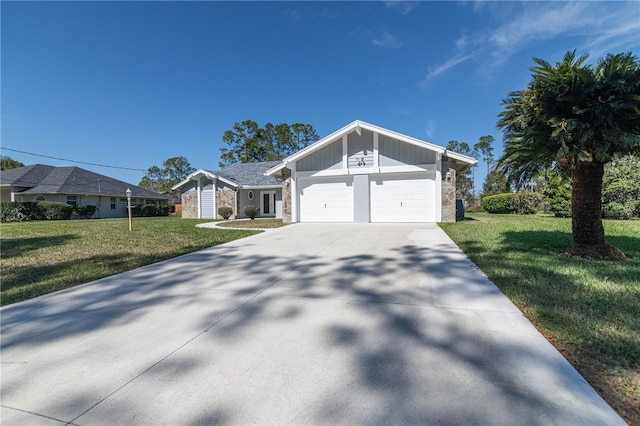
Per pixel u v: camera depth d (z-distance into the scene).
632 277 4.07
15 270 5.53
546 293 3.52
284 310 3.36
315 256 6.29
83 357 2.43
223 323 3.04
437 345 2.47
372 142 13.02
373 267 5.19
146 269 5.53
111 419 1.71
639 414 1.65
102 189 28.66
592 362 2.16
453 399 1.79
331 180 13.66
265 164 25.80
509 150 6.06
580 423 1.58
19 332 2.94
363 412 1.71
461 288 3.91
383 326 2.86
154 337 2.77
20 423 1.70
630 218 14.15
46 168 29.33
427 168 12.37
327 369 2.17
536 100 5.24
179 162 56.81
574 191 5.68
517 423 1.58
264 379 2.06
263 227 12.52
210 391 1.95
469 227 10.28
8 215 20.36
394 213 12.87
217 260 6.17
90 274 5.19
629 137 4.60
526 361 2.19
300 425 1.62
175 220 19.56
